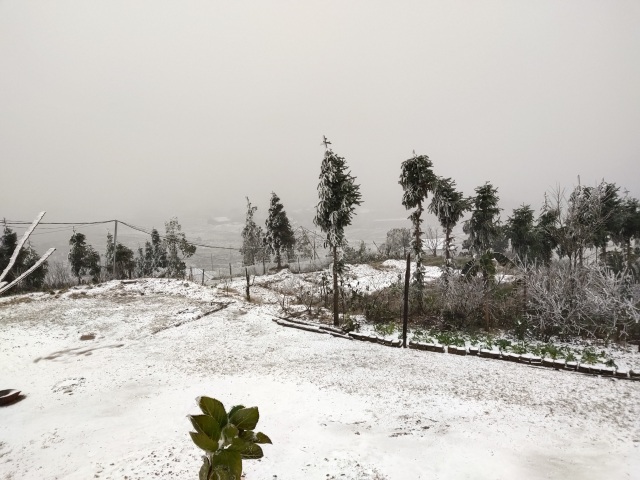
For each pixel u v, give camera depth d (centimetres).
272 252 5575
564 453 803
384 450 805
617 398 1105
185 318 2153
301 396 1138
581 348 1680
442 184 2444
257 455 228
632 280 1894
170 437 870
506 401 1093
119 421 980
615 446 834
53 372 1395
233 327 2020
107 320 2098
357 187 2159
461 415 997
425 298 2420
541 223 3106
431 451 804
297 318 2281
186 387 1227
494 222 2556
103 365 1463
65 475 729
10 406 1101
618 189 2964
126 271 4938
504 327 2038
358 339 1842
